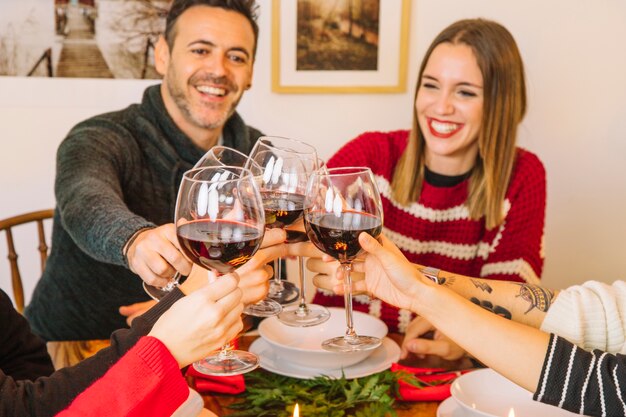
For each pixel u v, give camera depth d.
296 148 1.39
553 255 3.48
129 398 0.94
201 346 0.99
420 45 3.20
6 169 2.96
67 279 2.01
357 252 1.25
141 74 2.97
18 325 1.40
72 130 1.97
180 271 1.34
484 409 1.29
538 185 2.16
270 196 1.30
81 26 2.88
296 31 3.05
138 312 1.73
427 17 3.17
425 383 1.40
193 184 1.05
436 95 2.00
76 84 2.92
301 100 3.15
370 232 1.21
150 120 2.03
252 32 2.04
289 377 1.41
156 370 0.96
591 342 1.36
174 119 2.06
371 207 1.22
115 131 1.97
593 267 3.52
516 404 1.31
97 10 2.87
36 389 1.03
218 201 1.04
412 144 2.10
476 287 1.47
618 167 3.42
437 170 2.12
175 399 0.98
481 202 2.10
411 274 1.23
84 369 1.04
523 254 2.13
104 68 2.93
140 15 2.91
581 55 3.29
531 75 3.28
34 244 3.06
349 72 3.13
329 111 3.19
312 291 3.29
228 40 1.96
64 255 2.01
